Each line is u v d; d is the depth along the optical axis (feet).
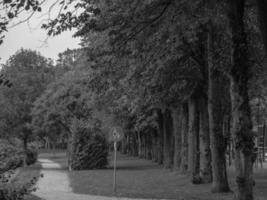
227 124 90.48
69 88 163.53
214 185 76.43
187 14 49.26
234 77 46.16
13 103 144.36
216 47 72.54
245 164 45.88
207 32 73.51
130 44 53.11
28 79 152.46
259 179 100.17
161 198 71.56
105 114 148.25
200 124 91.81
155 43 58.65
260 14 40.88
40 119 159.22
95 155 154.20
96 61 62.75
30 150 169.07
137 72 78.13
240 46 45.78
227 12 46.11
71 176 122.42
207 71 84.28
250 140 45.85
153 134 197.16
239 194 45.98
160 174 121.70
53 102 162.81
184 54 77.92
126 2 46.88
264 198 67.77
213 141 76.48
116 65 68.18
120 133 86.33
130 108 117.80
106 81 85.71
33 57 161.17
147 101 97.91
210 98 76.59
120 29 47.67
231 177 106.63
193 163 98.22
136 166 168.55
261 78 84.48
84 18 39.04
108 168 157.48
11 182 38.86
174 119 127.34
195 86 86.99
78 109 164.86
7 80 33.40
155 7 46.68
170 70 80.79
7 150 39.68
